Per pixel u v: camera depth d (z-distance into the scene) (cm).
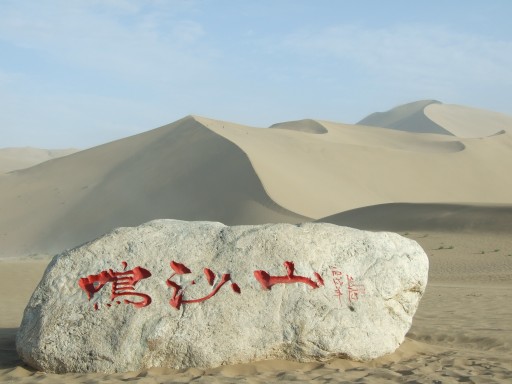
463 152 8006
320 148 7212
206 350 701
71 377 679
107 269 741
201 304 719
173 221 801
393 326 768
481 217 3928
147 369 698
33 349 705
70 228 5906
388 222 4200
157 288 728
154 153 6988
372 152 7369
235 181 5912
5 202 6712
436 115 15038
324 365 727
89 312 716
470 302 1563
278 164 6366
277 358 722
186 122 7631
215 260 743
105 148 7706
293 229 768
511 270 2736
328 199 5988
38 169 7588
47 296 733
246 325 713
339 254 759
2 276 2038
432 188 7050
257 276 734
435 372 742
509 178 7725
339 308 736
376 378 694
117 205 6109
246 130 7525
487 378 720
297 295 730
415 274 782
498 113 16712
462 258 3116
